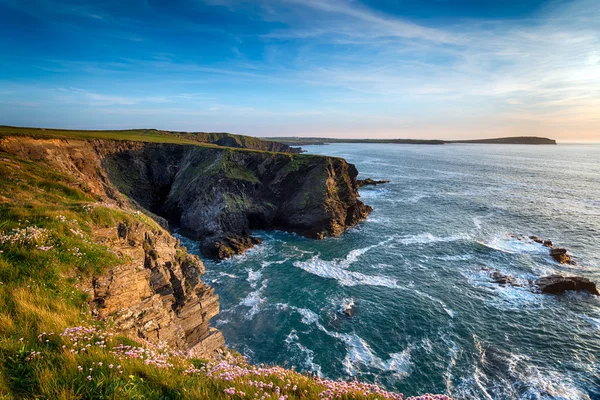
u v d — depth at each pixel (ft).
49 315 26.27
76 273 37.83
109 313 38.73
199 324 66.28
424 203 257.55
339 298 113.60
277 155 236.43
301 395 21.12
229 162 224.53
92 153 189.37
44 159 143.43
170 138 336.90
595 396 70.28
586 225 189.78
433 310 104.73
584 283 112.78
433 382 75.72
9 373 18.84
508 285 119.44
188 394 19.49
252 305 110.11
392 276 130.41
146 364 22.61
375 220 214.69
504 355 83.56
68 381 18.37
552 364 80.28
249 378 22.84
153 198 233.14
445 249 157.99
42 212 47.01
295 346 88.99
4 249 35.06
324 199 200.03
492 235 176.65
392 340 90.84
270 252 162.91
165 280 60.29
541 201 254.88
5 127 186.70
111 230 53.42
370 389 23.59
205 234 186.19
